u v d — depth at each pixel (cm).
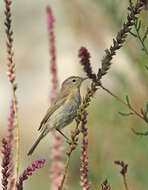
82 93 1514
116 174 1372
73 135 643
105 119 1416
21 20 2703
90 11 1573
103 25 1550
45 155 2012
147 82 1352
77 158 1534
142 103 1388
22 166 2003
